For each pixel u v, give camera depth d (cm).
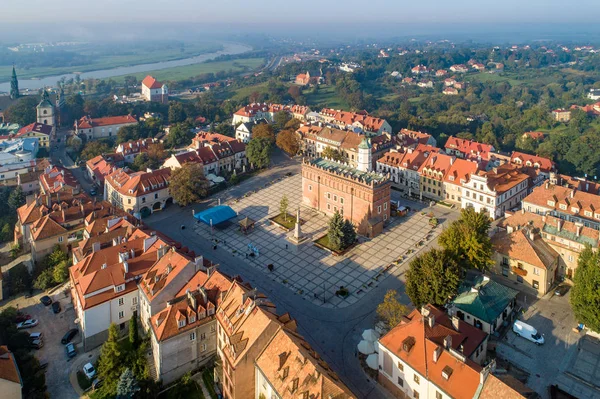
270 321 8525
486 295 10900
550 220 13162
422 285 10900
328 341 10888
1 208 19962
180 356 9594
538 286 12069
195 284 10606
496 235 13312
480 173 17475
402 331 9100
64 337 11125
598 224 12900
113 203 19462
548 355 9950
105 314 10994
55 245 14725
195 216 17438
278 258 14888
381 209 16600
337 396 7075
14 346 10312
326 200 18000
